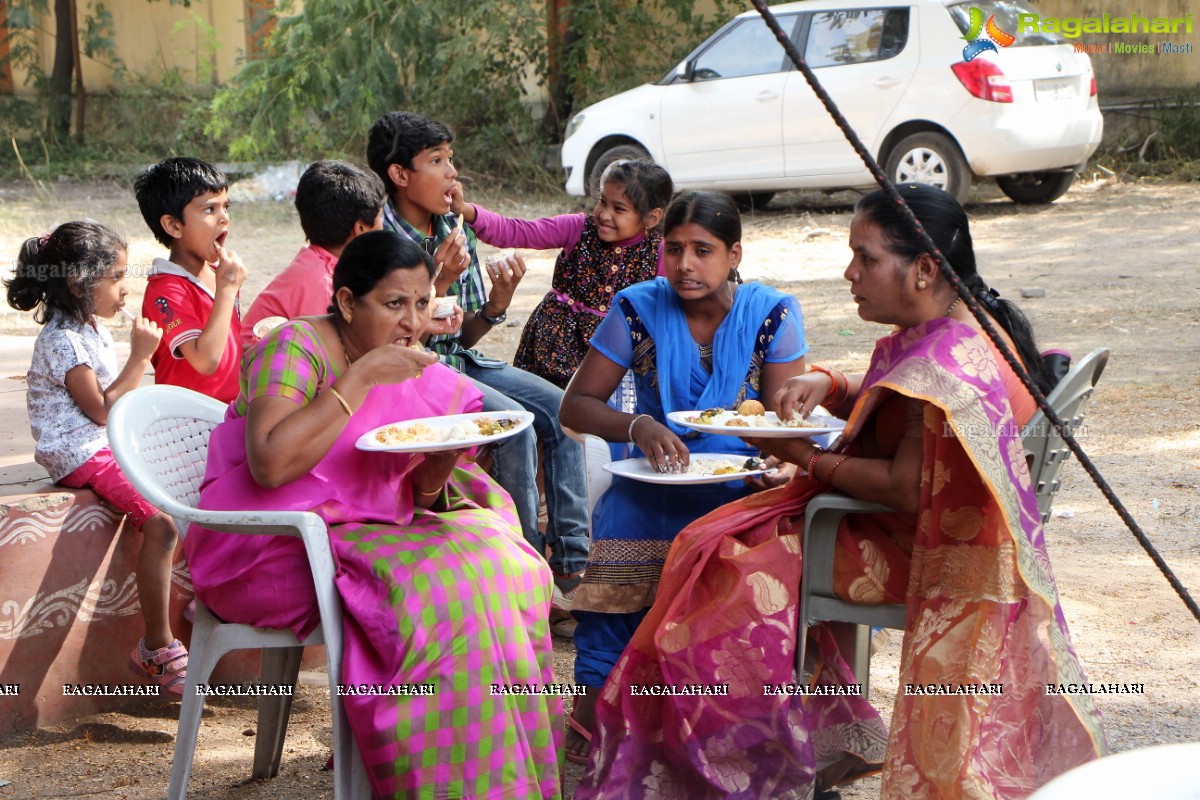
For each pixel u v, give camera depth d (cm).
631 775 297
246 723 374
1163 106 1491
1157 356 747
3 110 1980
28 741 353
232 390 407
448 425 318
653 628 297
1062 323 835
